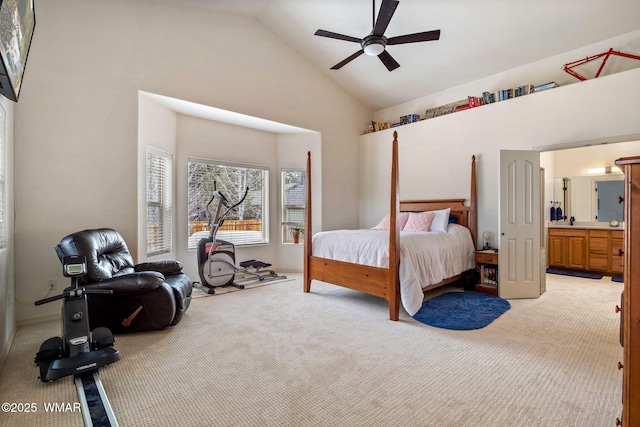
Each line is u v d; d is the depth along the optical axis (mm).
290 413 1589
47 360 1943
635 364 940
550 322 2908
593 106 3613
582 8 3428
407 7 3785
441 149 4996
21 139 2904
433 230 4340
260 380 1910
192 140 4555
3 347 2199
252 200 5305
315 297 3842
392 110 6164
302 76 5242
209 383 1879
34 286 2967
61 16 3121
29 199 2943
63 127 3119
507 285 3793
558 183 5824
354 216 6105
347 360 2168
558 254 5496
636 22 3506
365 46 3205
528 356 2215
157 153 3996
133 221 3529
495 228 4387
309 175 4051
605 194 5371
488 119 4473
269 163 5477
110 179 3381
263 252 5406
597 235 5082
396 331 2711
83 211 3221
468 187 4676
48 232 3035
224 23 4305
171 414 1583
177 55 3873
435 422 1513
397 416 1560
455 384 1854
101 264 2678
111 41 3406
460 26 3959
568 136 3785
